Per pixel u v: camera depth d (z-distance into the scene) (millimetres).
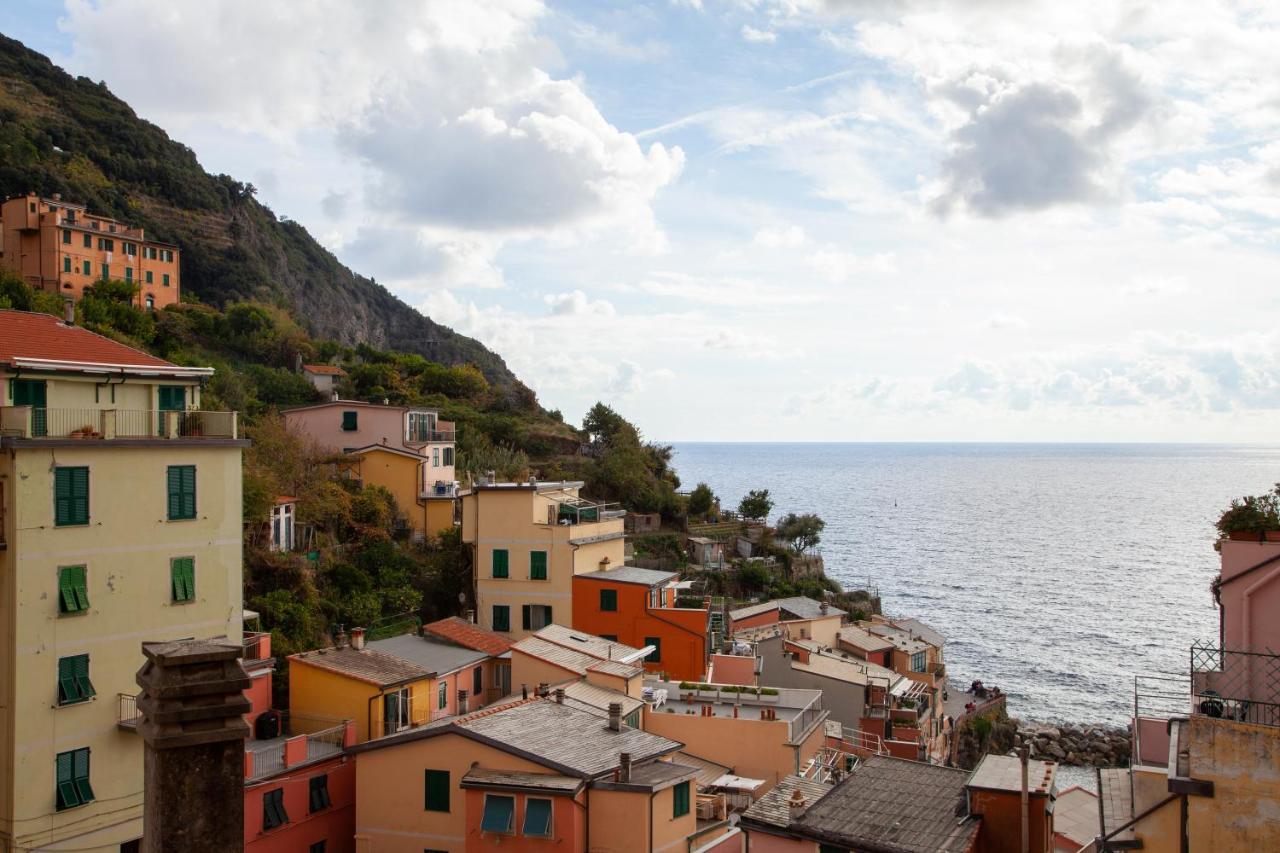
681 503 122375
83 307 102000
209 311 127500
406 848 38000
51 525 36625
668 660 63000
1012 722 101688
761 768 46000
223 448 42562
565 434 124688
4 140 150625
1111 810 21875
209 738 9328
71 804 36531
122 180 168750
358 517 76312
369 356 134500
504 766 36969
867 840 26188
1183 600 175375
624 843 34875
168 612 40219
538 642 53875
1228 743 18109
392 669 47375
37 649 36000
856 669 73688
